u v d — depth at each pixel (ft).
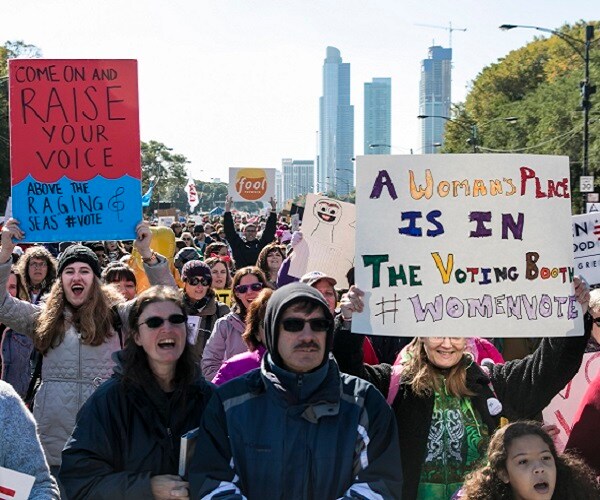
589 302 15.16
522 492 12.60
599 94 155.84
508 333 13.79
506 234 13.84
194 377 13.57
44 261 29.14
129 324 13.51
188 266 25.00
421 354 14.12
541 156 13.97
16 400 11.65
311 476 11.39
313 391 11.58
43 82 18.51
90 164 18.53
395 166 13.89
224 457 11.73
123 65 18.62
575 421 15.21
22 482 10.94
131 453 13.01
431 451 13.73
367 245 13.91
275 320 11.65
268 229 40.37
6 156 187.32
